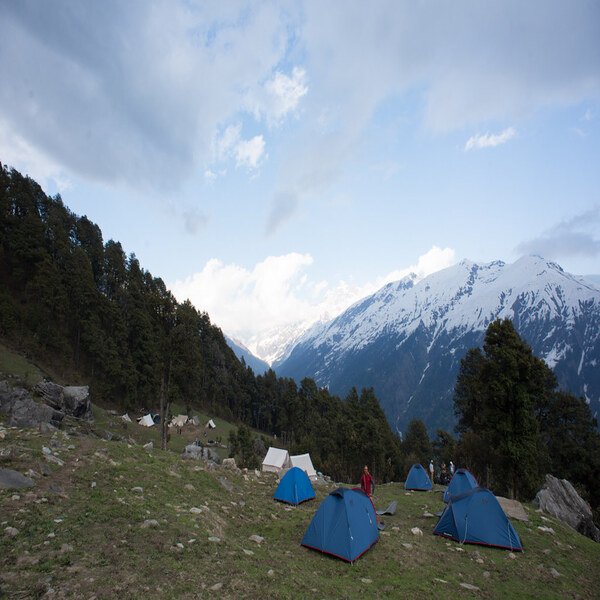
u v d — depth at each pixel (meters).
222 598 9.49
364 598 11.54
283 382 183.88
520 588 14.64
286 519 18.75
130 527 12.28
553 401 64.81
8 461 15.55
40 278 94.12
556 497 31.25
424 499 29.20
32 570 9.21
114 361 99.19
